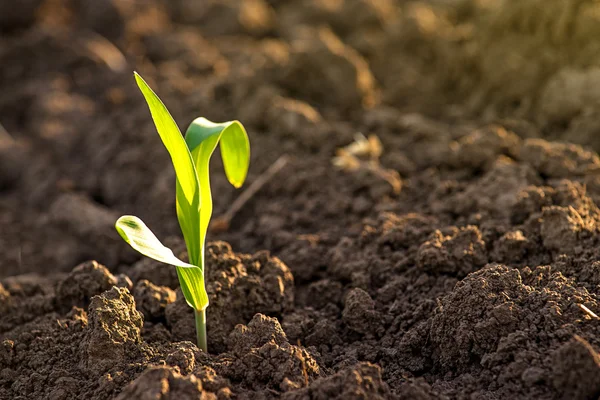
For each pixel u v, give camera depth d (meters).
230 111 0.78
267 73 0.79
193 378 0.52
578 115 0.72
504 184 0.64
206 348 0.56
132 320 0.57
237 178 0.58
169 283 0.62
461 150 0.70
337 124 0.76
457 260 0.60
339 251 0.63
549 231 0.60
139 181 0.76
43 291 0.63
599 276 0.57
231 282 0.59
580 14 0.76
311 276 0.63
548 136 0.73
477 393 0.53
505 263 0.60
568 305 0.55
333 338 0.58
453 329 0.55
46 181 0.79
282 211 0.69
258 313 0.57
